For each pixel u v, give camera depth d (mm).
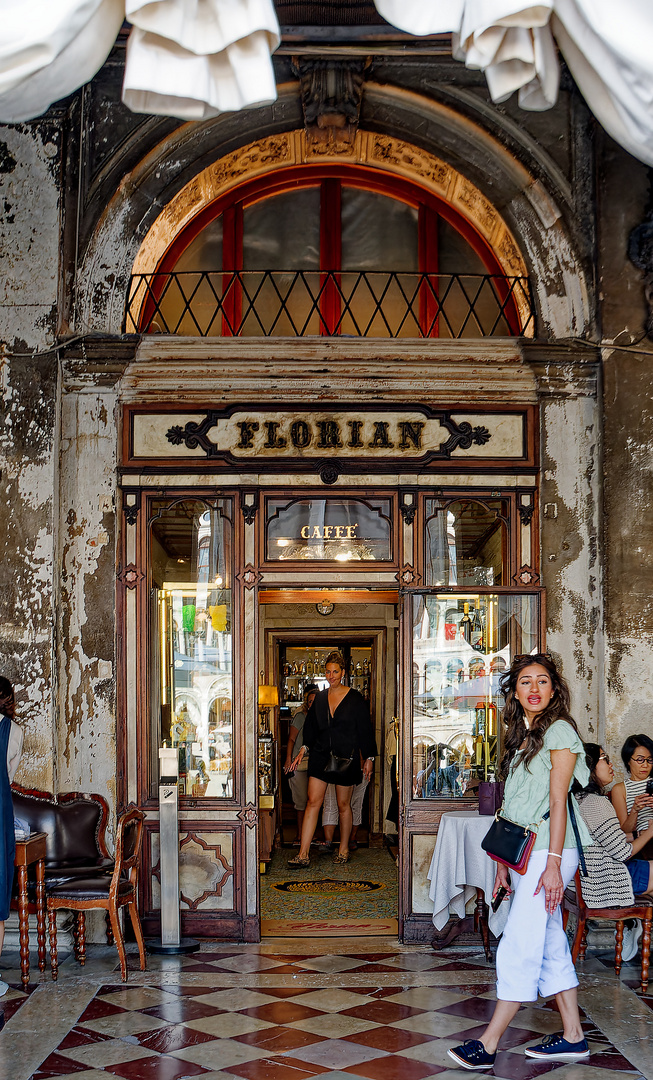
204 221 7777
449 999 5559
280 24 6734
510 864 4621
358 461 7121
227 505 7133
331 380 7156
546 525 7152
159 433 7129
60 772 6875
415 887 6820
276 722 11062
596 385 7219
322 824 10977
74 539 7027
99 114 7137
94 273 7176
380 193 7863
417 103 7180
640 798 6430
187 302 7691
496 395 7199
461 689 6977
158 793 6949
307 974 6047
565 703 4777
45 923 6168
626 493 7035
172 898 6594
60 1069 4570
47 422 6961
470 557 7141
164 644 7082
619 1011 5379
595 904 5949
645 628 6945
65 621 6980
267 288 7742
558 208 7223
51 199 7102
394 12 4238
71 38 4117
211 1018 5246
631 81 4363
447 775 6922
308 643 12047
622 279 7176
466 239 7879
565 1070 4551
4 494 6918
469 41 4273
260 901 7254
